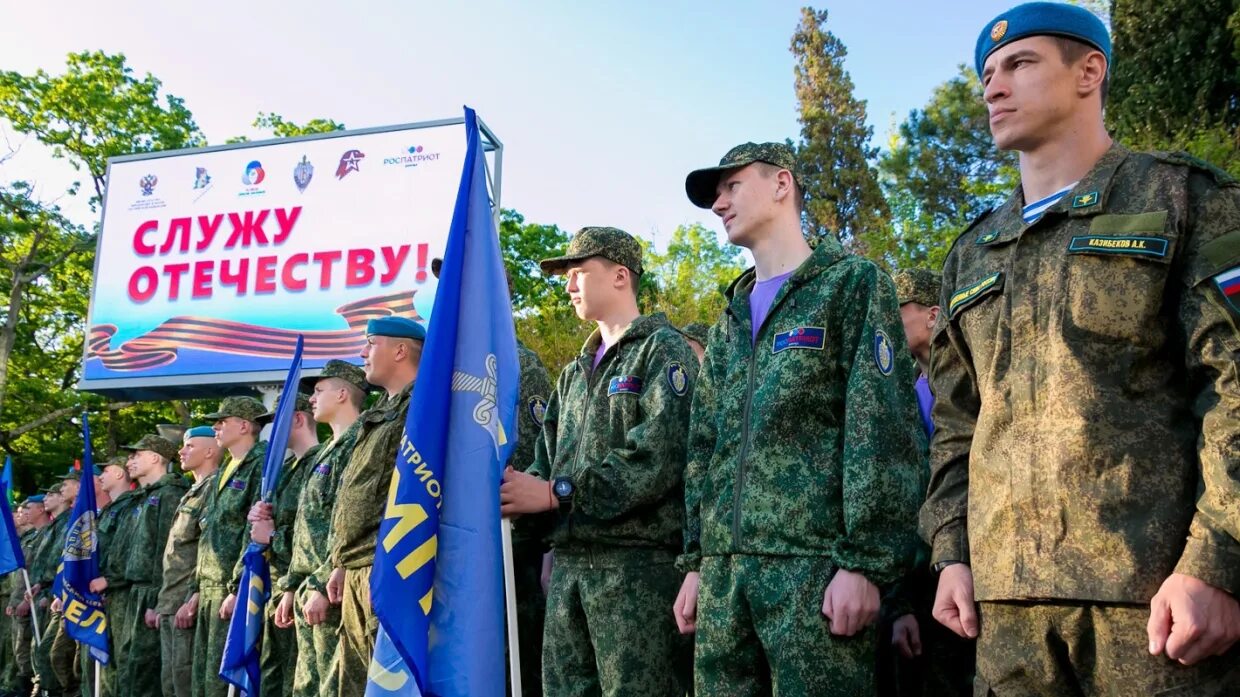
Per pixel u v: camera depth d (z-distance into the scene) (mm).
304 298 13156
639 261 4504
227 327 13320
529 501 3654
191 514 7336
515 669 3516
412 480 3146
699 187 3619
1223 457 1852
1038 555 2084
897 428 2939
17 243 22625
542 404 4793
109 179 14203
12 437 21906
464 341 3377
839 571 2855
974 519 2262
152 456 9047
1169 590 1841
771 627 2922
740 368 3270
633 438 3818
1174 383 2070
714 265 25422
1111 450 2027
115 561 8352
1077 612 2031
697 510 3334
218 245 13648
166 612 7234
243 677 5555
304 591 5207
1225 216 2035
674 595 3807
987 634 2221
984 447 2275
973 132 21062
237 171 13828
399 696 3154
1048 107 2318
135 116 22844
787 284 3232
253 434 7355
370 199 13258
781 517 2973
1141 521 1979
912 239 18109
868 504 2834
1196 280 1998
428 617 3055
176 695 7016
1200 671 1900
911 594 3641
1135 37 14789
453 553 3141
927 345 4348
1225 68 13812
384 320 5059
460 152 13125
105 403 22734
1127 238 2096
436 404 3256
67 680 9617
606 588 3771
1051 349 2152
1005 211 2494
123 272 13867
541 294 21250
